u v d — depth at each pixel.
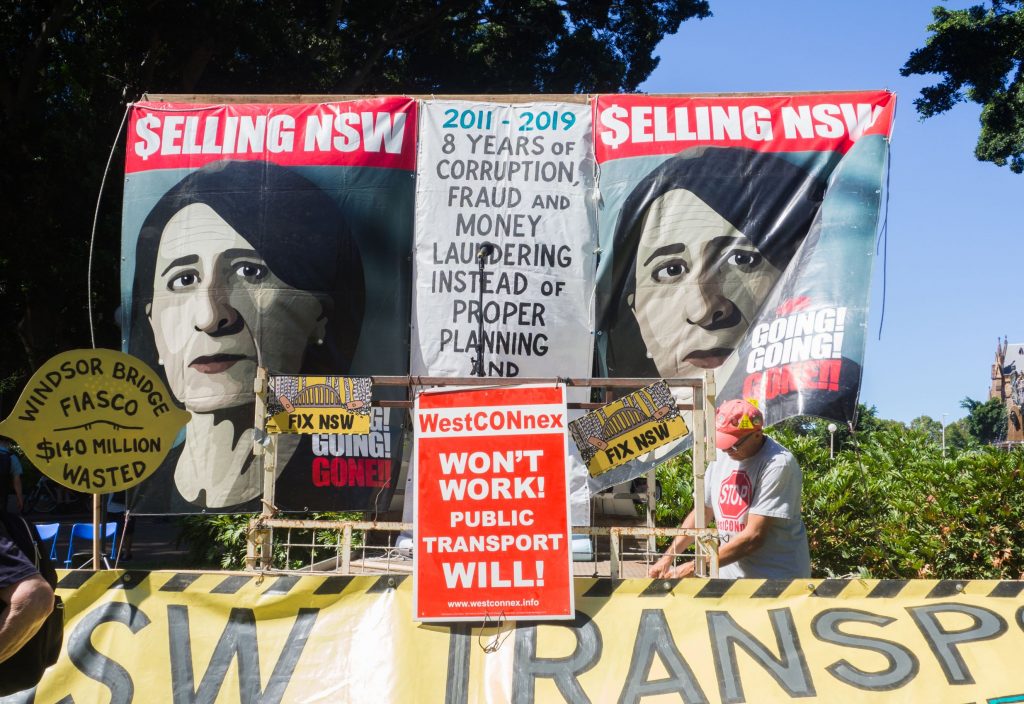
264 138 6.54
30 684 3.29
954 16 23.19
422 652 4.23
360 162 6.46
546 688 4.12
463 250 6.37
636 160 6.38
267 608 4.38
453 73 27.02
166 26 17.94
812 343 6.02
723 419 4.86
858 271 6.06
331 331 6.38
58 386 4.66
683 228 6.30
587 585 4.33
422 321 6.34
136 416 4.74
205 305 6.41
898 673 4.11
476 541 4.32
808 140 6.31
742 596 4.29
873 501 9.59
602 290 6.32
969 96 24.16
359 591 4.39
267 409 4.75
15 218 17.16
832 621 4.23
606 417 4.54
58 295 18.55
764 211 6.27
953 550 9.29
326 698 4.18
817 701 4.06
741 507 4.91
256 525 4.73
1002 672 4.10
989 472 9.64
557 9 27.05
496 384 4.61
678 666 4.15
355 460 6.15
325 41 21.02
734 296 6.22
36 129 17.58
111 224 17.81
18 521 3.27
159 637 4.33
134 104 6.61
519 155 6.45
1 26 18.09
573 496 6.05
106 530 9.18
